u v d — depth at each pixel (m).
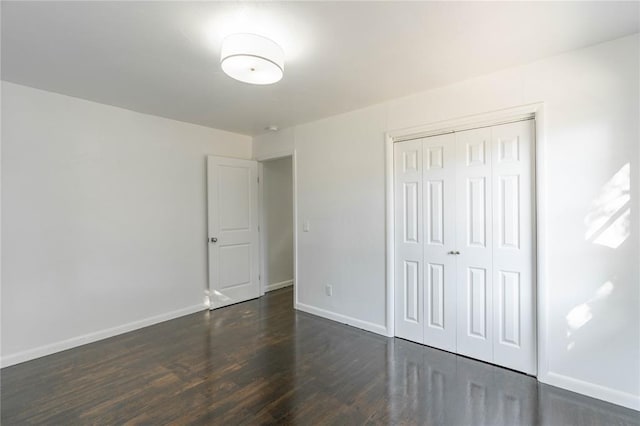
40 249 2.84
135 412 2.01
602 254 2.09
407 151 3.07
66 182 2.99
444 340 2.86
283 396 2.17
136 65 2.34
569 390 2.20
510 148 2.50
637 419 1.91
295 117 3.67
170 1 1.60
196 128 4.03
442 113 2.78
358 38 1.98
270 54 1.84
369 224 3.32
